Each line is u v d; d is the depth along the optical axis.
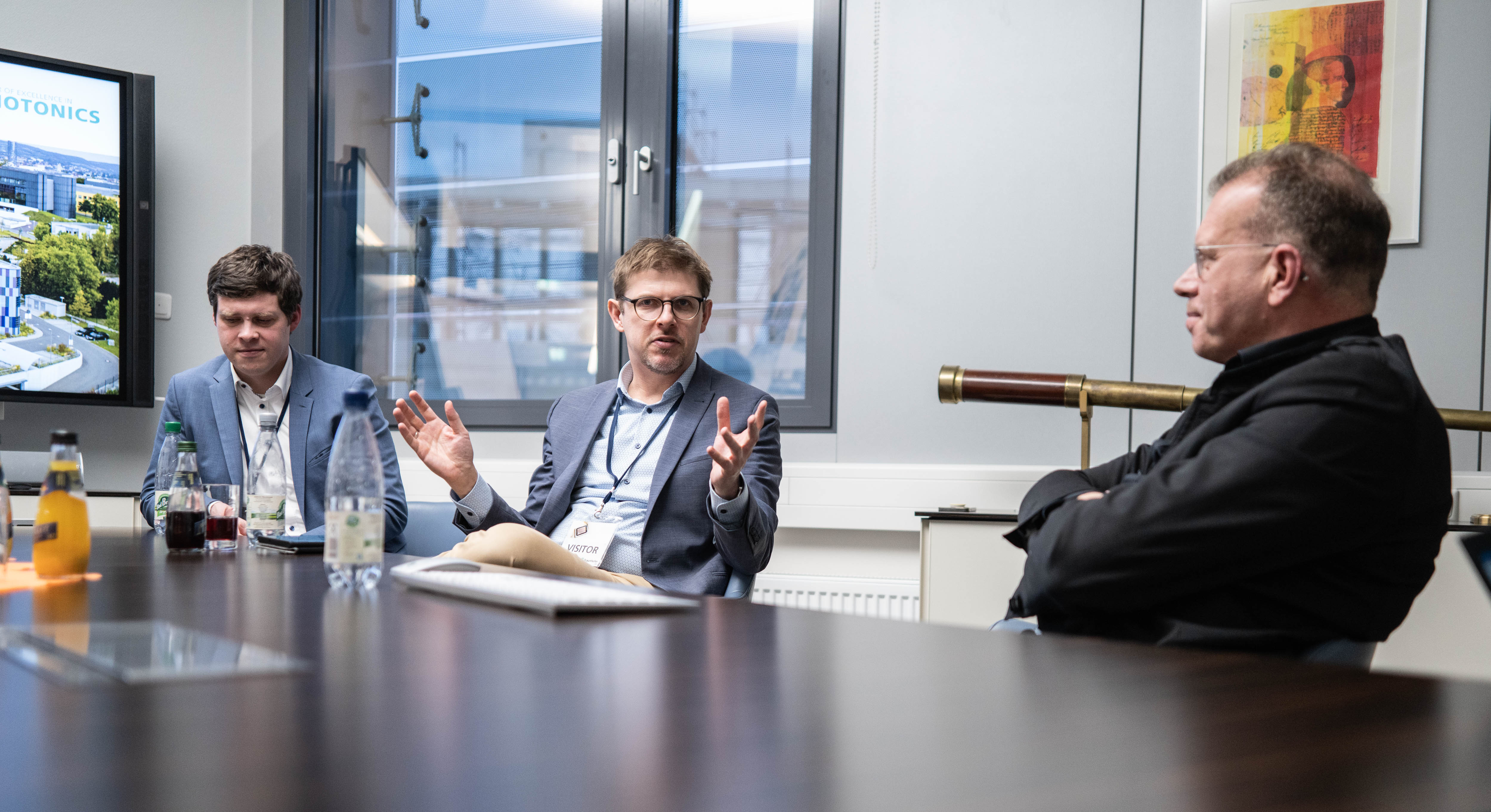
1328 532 1.08
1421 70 2.47
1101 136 2.75
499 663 0.70
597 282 3.34
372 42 3.62
